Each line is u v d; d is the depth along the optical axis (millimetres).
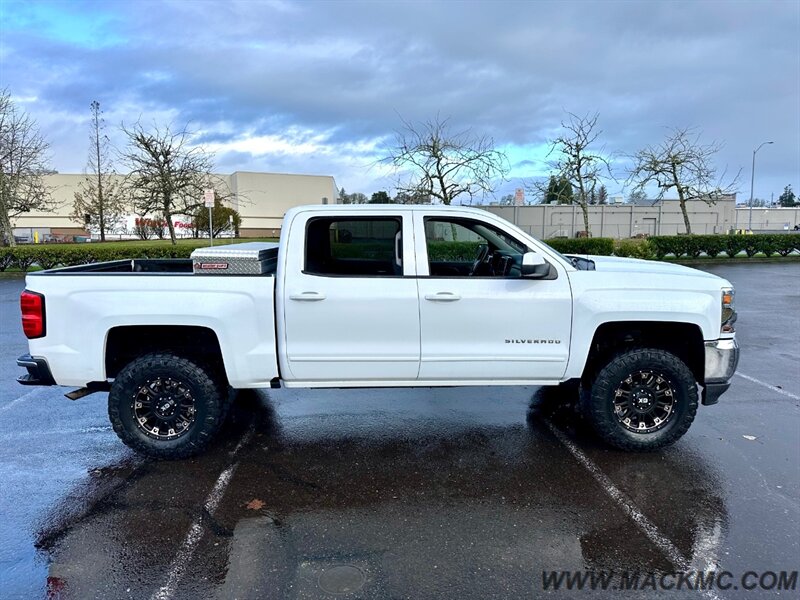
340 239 4320
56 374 3836
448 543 2988
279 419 4898
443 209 4043
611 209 42406
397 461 4027
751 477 3738
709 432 4531
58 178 61812
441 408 5176
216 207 39750
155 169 22531
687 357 4266
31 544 3014
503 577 2693
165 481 3732
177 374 3889
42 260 18438
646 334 4305
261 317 3857
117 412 3904
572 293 3934
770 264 21438
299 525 3178
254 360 3885
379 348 3914
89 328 3785
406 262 3932
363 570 2756
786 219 61969
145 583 2676
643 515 3266
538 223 41156
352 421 4844
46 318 3779
